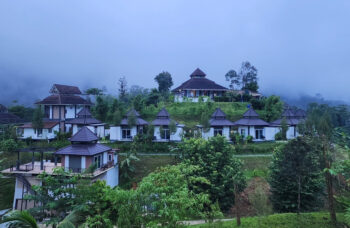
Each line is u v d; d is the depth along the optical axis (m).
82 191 12.71
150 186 9.73
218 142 20.53
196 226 14.52
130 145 32.34
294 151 15.52
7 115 50.69
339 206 17.45
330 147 14.12
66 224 9.91
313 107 35.84
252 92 65.75
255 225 14.66
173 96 58.25
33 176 20.88
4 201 22.17
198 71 63.78
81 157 22.06
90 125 37.47
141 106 47.72
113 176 24.69
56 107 42.00
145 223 9.52
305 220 14.80
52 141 35.22
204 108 47.59
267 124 38.25
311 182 17.58
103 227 11.59
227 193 19.31
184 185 11.24
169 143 33.94
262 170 26.73
